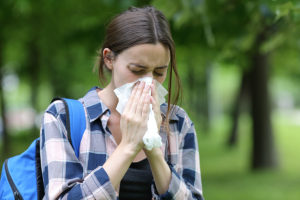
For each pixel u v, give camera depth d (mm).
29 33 16062
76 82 30062
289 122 52344
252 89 16078
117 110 2848
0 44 18938
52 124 2830
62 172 2697
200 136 32188
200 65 24109
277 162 16234
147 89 2779
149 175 2992
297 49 12414
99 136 2908
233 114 25062
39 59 24047
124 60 2787
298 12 5473
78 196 2566
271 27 7816
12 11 13430
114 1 8945
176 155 3164
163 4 6168
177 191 2881
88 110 2938
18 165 3086
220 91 71188
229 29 7875
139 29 2736
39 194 2959
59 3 12406
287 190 12211
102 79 3367
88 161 2834
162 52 2756
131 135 2715
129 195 2951
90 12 11367
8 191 3000
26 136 25984
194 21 6930
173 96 3193
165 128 3131
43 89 38375
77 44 14000
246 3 6836
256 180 14031
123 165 2664
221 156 21297
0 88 19938
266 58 15727
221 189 12547
